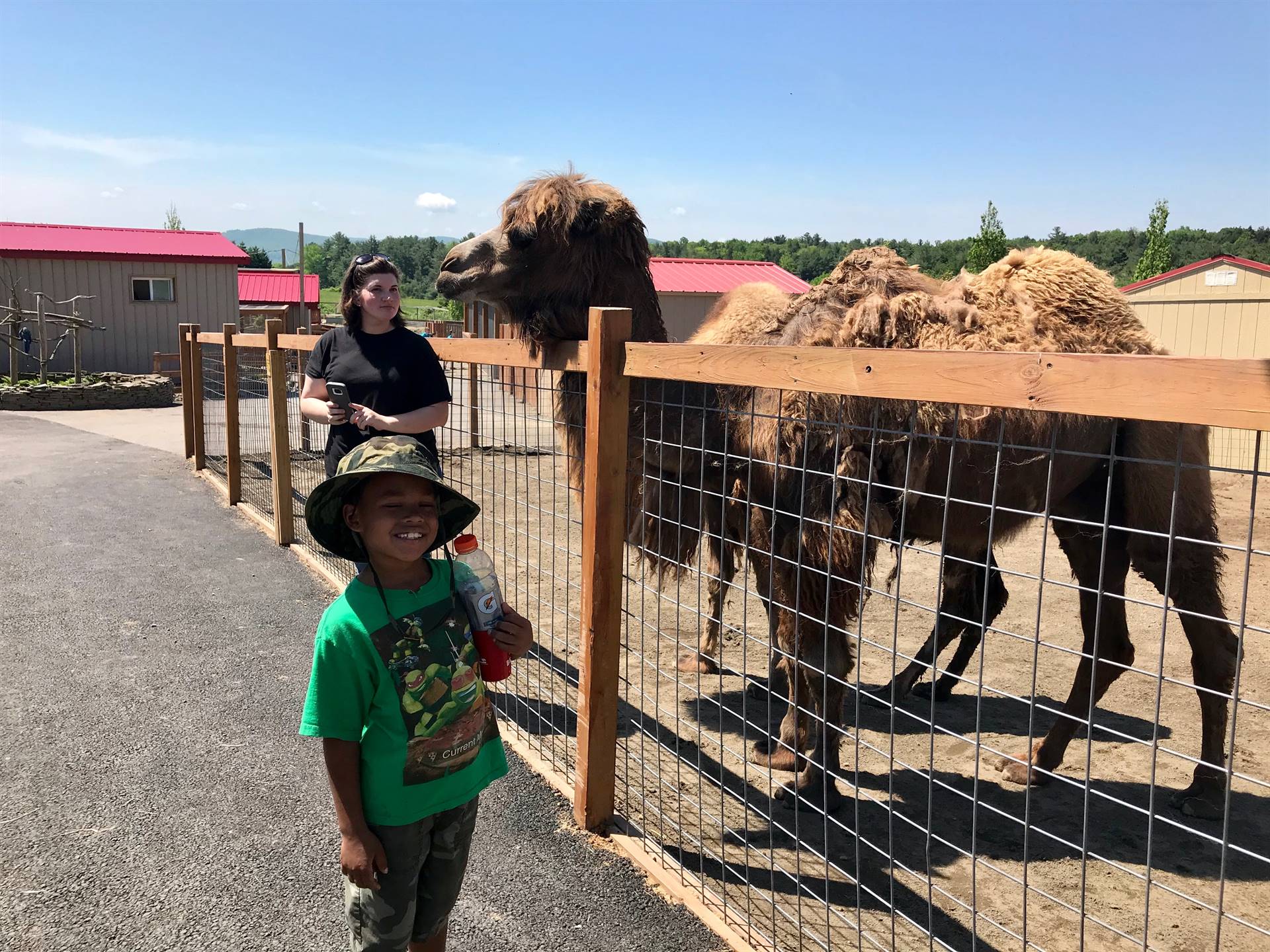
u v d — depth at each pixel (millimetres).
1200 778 3947
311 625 5957
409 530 2111
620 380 3334
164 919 2965
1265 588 7242
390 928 2217
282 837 3471
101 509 9305
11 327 22016
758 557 3965
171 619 6016
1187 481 3807
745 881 3332
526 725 4629
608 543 3393
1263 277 13391
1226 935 3117
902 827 3852
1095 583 4316
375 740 2131
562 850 3439
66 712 4562
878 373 2320
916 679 5258
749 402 3855
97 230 27812
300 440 13820
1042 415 3740
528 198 4176
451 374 4996
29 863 3256
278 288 40031
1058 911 3258
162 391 21984
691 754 4449
